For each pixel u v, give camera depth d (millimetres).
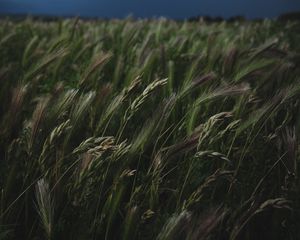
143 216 820
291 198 897
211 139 901
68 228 872
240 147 999
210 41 1902
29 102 1221
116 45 2316
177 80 1564
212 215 731
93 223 845
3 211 883
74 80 1461
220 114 868
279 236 924
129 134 1093
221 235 880
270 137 998
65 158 903
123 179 845
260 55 1452
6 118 1020
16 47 2502
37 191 796
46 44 2275
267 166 1011
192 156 925
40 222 883
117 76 1410
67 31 2457
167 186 958
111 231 877
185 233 727
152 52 1386
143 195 896
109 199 838
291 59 1549
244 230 923
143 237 840
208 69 1433
